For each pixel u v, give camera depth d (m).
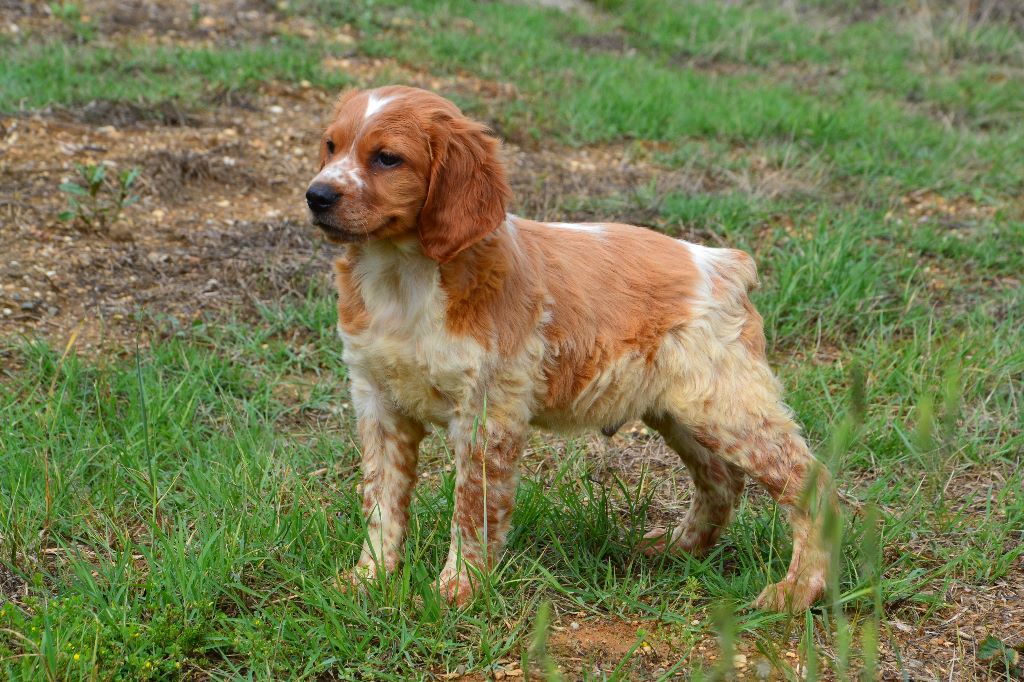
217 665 4.72
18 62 11.03
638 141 11.57
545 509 5.73
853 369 4.06
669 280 5.25
